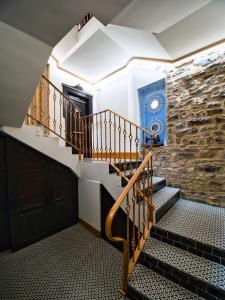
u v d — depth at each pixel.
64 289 1.55
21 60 1.25
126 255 1.38
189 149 2.61
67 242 2.35
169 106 2.84
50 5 0.93
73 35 3.01
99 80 4.29
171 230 1.67
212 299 1.16
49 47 1.22
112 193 2.17
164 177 2.98
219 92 2.29
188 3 1.50
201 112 2.46
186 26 1.90
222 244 1.42
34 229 2.35
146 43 2.41
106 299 1.43
